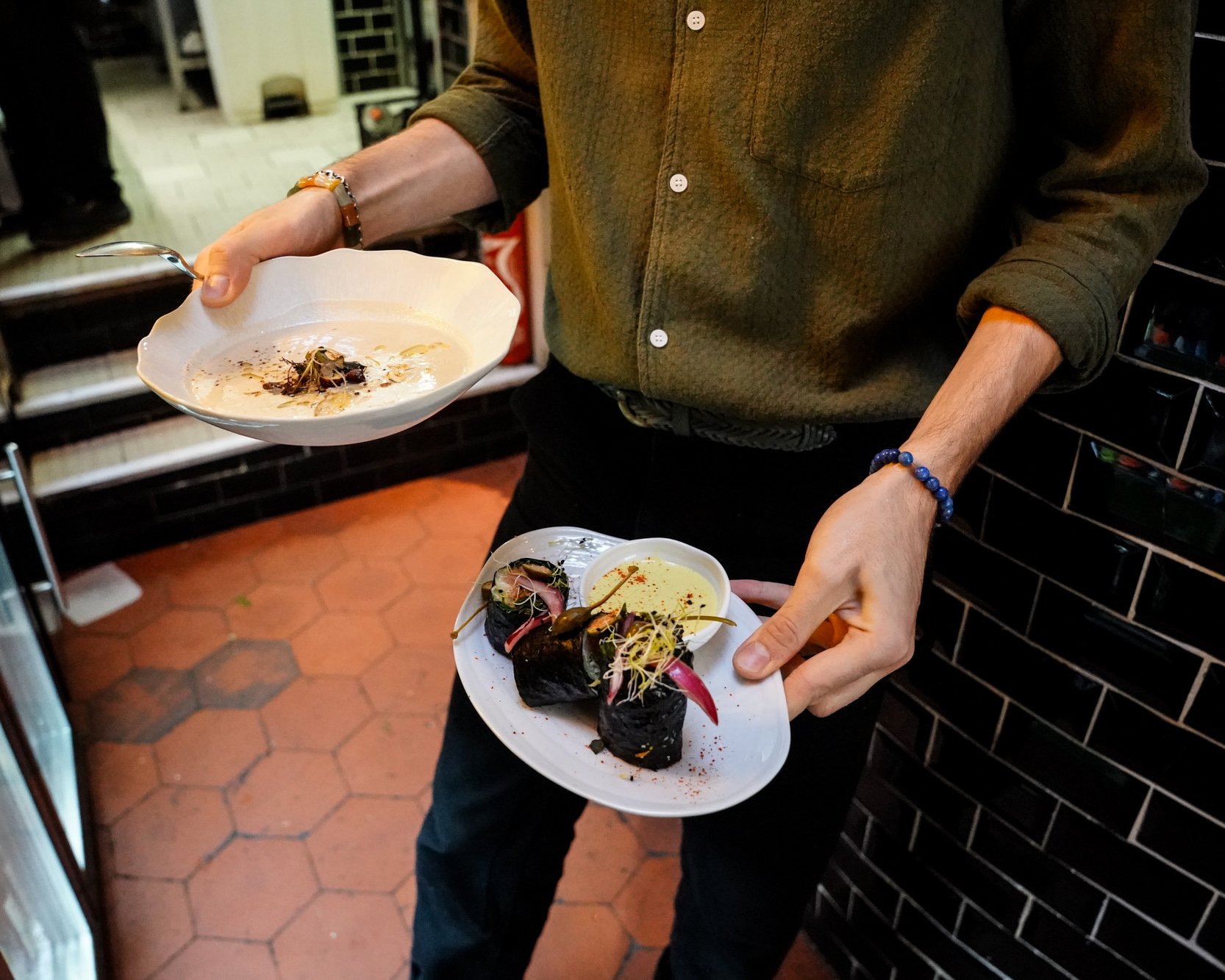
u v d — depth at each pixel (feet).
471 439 10.82
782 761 3.11
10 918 4.78
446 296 3.63
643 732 3.19
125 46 14.99
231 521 9.93
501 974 4.96
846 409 3.58
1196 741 4.01
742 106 3.23
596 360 3.92
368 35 13.61
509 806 4.45
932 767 5.12
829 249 3.40
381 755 7.56
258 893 6.59
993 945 5.21
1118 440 3.86
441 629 8.74
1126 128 3.07
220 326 3.52
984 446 3.09
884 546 3.00
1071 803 4.55
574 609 3.42
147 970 6.14
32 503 6.73
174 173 12.16
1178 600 3.90
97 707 7.98
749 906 4.34
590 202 3.64
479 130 4.17
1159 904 4.39
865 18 3.02
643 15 3.30
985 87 3.15
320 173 3.92
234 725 7.82
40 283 9.46
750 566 3.99
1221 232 3.38
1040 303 3.01
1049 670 4.42
